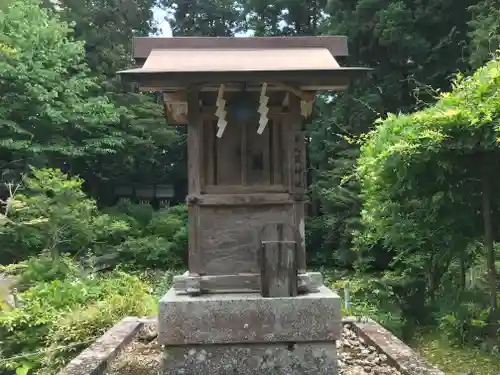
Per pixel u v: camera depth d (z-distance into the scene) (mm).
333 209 12617
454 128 5195
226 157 4109
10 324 6016
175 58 3818
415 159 5305
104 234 12391
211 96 4180
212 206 3969
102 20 17031
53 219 9578
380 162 5629
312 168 14195
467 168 5535
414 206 6004
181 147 18609
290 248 3803
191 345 3676
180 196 19000
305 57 3861
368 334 5078
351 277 10594
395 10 11852
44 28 11711
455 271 6781
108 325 6039
